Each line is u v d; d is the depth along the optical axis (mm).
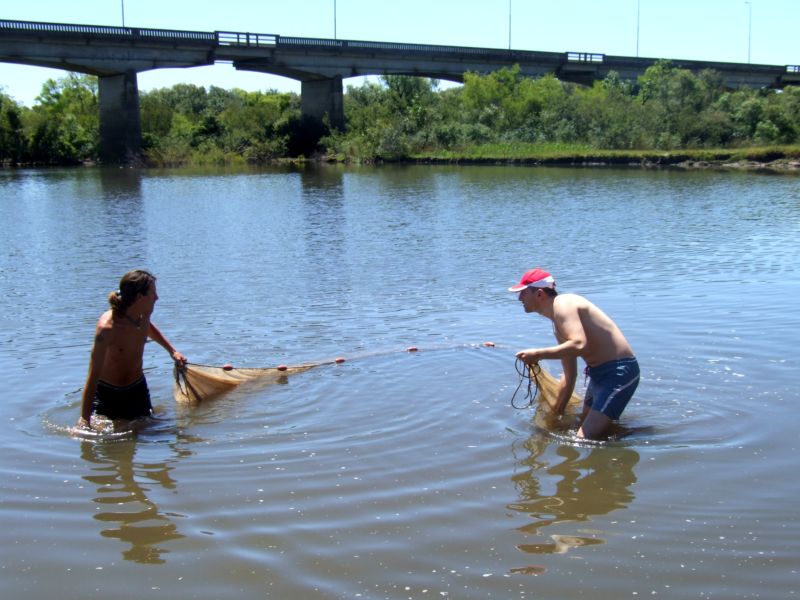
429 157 62688
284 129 73875
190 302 11492
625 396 6465
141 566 4480
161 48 60469
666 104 67312
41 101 82188
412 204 26656
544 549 4609
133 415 6938
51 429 6660
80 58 56938
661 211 23547
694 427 6469
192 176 46812
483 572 4367
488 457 5957
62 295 12141
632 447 6109
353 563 4477
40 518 5059
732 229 19031
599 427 6391
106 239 18500
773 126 62781
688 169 49594
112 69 58875
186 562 4516
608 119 66188
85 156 66438
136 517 5062
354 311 10797
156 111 76000
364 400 7266
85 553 4629
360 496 5316
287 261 15109
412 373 8008
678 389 7316
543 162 56781
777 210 23531
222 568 4445
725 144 63094
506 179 40000
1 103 64750
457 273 13594
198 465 5875
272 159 71375
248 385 7766
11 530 4906
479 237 18141
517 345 8969
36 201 29109
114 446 6297
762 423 6504
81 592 4234
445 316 10414
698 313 10141
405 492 5371
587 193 30578
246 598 4152
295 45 66250
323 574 4367
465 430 6512
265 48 64750
